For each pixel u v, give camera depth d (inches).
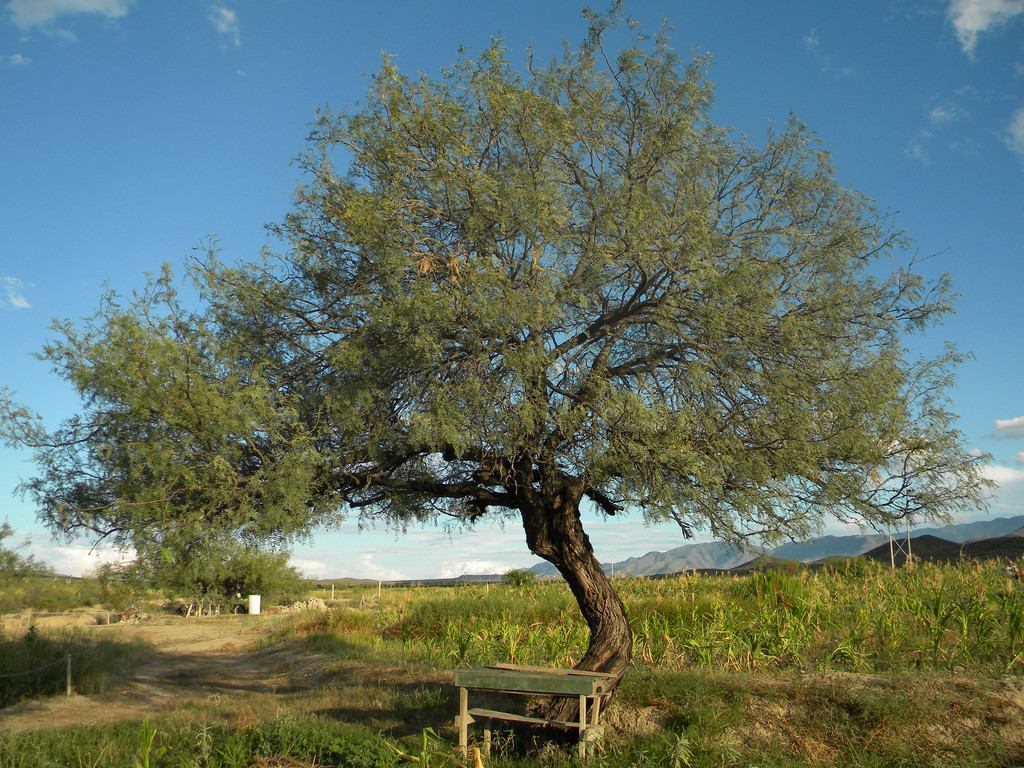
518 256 374.9
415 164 370.9
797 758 334.3
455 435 323.3
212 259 382.0
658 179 390.0
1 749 386.3
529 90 376.2
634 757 339.0
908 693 358.3
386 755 353.1
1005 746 329.4
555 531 407.2
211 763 362.6
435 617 863.7
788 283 393.1
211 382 336.2
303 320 386.6
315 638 899.4
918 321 391.9
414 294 339.9
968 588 667.4
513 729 396.2
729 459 350.0
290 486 330.0
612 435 347.3
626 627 408.5
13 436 337.1
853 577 858.8
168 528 327.9
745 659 487.5
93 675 663.8
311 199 388.5
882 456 358.3
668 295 364.8
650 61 398.3
